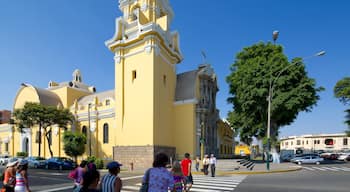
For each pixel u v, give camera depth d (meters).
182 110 34.34
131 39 32.34
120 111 32.91
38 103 40.06
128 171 26.70
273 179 18.38
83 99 47.69
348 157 50.22
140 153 29.89
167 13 38.62
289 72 31.80
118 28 33.97
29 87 46.81
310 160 39.06
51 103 45.91
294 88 31.77
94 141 38.44
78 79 54.28
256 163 34.12
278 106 31.53
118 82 33.66
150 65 30.55
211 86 38.09
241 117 35.94
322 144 96.38
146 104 30.34
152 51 30.56
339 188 14.30
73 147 33.91
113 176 5.21
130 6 36.75
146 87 30.66
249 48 37.16
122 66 33.59
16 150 48.44
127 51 33.56
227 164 26.33
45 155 43.16
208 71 37.34
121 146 31.92
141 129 30.38
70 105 47.44
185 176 11.18
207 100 36.09
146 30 30.78
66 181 18.78
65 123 39.50
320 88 32.81
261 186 14.90
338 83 42.94
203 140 30.97
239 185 15.30
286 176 20.56
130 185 15.92
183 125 33.84
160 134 30.84
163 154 5.55
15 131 49.44
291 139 109.06
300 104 31.16
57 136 42.25
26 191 7.52
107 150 36.81
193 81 35.03
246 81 33.88
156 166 5.43
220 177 19.72
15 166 7.68
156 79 30.75
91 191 4.60
